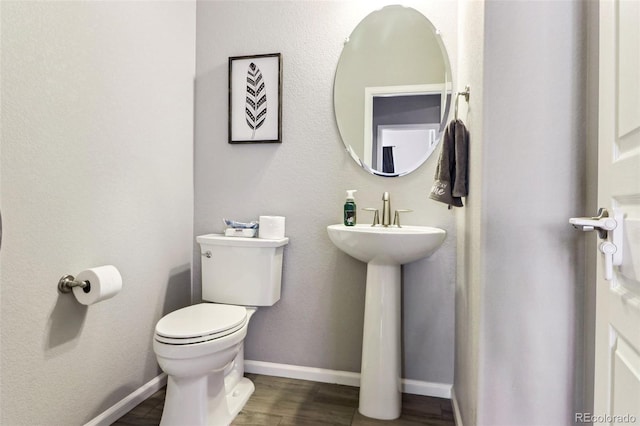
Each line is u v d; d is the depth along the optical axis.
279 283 2.04
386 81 2.00
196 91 2.23
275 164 2.14
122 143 1.68
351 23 2.04
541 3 1.11
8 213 1.20
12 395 1.22
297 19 2.10
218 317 1.61
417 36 1.97
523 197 1.12
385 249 1.58
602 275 0.85
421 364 1.96
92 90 1.51
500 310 1.14
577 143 1.09
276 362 2.14
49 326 1.34
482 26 1.17
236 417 1.69
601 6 0.86
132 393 1.77
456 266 1.88
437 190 1.55
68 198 1.41
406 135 1.98
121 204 1.68
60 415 1.39
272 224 2.00
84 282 1.39
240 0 2.18
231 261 1.95
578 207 1.09
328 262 2.07
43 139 1.31
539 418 1.12
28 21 1.25
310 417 1.70
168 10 1.99
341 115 2.05
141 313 1.82
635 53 0.70
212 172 2.22
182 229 2.14
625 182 0.73
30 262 1.27
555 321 1.10
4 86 1.18
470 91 1.45
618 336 0.79
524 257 1.12
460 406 1.63
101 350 1.58
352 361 2.04
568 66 1.09
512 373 1.13
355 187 2.04
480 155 1.17
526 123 1.12
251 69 2.15
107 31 1.58
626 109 0.74
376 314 1.72
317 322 2.09
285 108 2.12
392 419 1.69
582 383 1.09
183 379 1.49
